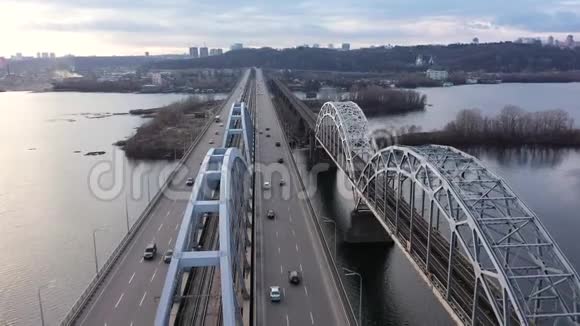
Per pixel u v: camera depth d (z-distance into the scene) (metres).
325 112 132.75
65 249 83.69
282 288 61.03
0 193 114.44
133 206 104.88
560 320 53.34
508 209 50.84
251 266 64.19
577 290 43.81
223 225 53.84
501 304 49.16
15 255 81.31
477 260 45.94
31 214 100.12
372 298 69.81
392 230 68.56
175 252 50.22
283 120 196.12
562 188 122.31
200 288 56.59
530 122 182.50
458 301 50.34
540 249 48.91
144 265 66.56
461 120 185.12
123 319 53.25
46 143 175.75
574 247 86.88
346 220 98.19
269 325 53.09
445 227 86.31
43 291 70.31
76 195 113.00
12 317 64.19
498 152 165.88
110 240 87.25
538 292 43.84
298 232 79.12
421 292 71.62
